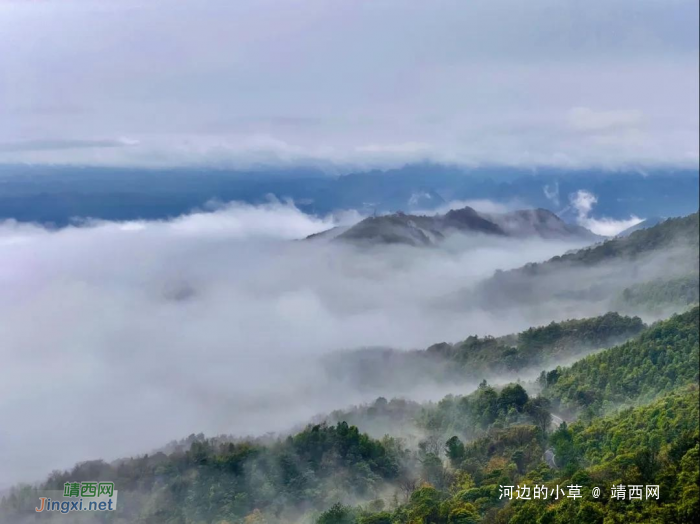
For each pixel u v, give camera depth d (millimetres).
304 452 114062
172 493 109875
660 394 114688
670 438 85688
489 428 117688
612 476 75000
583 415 116438
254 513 99062
